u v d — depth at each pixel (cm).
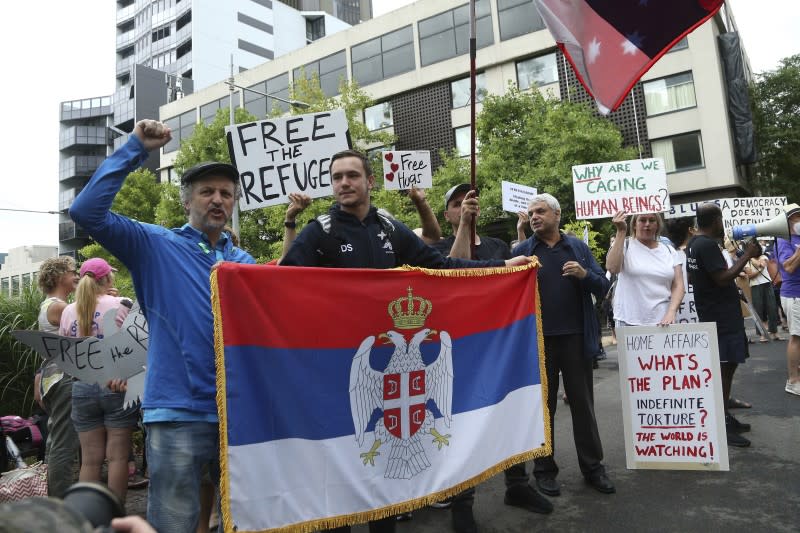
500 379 290
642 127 2217
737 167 2223
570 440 485
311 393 221
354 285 239
